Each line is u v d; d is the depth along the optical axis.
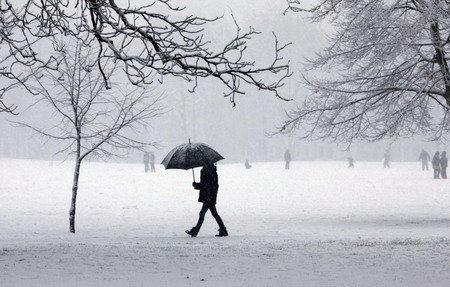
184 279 11.88
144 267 13.59
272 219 36.97
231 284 11.18
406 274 12.30
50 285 10.92
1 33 13.28
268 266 13.77
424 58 33.91
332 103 36.16
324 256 15.52
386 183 68.50
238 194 58.19
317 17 35.91
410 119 35.62
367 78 35.62
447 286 10.69
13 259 14.87
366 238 23.16
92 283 11.24
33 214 41.44
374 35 34.53
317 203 49.62
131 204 49.41
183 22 14.14
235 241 21.81
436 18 31.34
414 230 27.81
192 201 51.84
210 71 14.02
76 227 32.88
